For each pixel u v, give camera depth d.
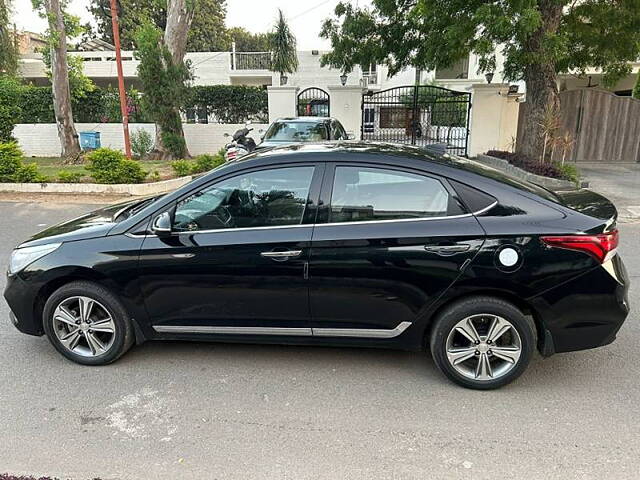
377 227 3.31
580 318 3.23
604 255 3.16
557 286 3.18
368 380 3.55
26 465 2.70
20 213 9.25
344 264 3.33
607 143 15.59
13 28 18.48
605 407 3.19
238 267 3.44
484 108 15.41
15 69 18.67
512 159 12.16
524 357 3.32
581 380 3.52
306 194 3.44
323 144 3.90
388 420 3.09
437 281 3.26
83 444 2.88
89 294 3.65
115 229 3.65
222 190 3.53
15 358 3.91
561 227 3.17
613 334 3.28
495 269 3.19
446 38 10.33
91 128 17.80
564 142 11.94
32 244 3.80
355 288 3.36
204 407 3.24
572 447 2.81
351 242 3.32
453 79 27.00
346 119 16.22
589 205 3.44
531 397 3.32
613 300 3.20
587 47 11.95
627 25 11.03
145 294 3.60
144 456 2.77
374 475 2.61
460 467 2.67
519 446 2.83
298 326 3.54
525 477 2.59
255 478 2.60
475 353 3.37
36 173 11.44
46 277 3.64
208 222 3.53
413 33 13.66
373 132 19.39
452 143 17.41
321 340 3.58
